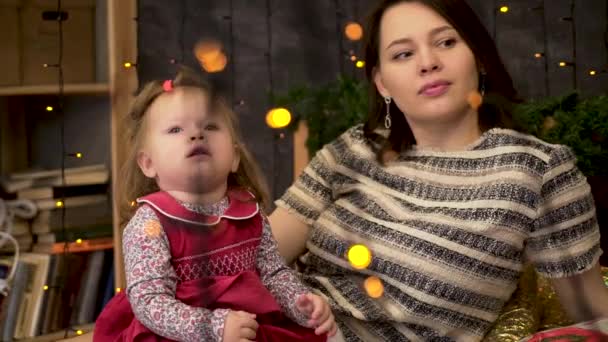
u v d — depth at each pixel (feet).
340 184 5.08
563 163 4.57
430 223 4.55
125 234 4.01
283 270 4.33
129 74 8.06
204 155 4.06
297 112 7.30
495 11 8.83
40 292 7.89
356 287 4.76
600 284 4.68
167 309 3.76
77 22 8.38
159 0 9.87
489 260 4.46
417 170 4.79
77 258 8.19
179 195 4.11
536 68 9.26
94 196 8.40
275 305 4.03
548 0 9.17
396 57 4.71
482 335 4.63
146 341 3.85
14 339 7.78
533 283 5.09
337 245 4.86
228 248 4.08
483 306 4.57
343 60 10.05
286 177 10.15
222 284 3.95
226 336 3.70
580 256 4.53
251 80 10.23
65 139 8.77
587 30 9.04
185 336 3.73
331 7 10.14
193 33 10.02
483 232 4.44
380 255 4.64
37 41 8.19
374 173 4.96
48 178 8.18
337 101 7.36
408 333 4.59
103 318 4.13
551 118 6.35
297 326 4.20
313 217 5.17
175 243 3.97
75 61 8.40
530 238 4.58
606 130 6.29
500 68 4.76
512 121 4.81
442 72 4.56
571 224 4.52
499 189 4.48
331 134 7.22
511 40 9.34
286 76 10.23
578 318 4.64
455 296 4.48
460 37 4.61
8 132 8.80
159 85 4.27
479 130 4.80
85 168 8.32
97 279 8.29
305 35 10.20
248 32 10.21
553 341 4.30
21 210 8.01
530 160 4.53
